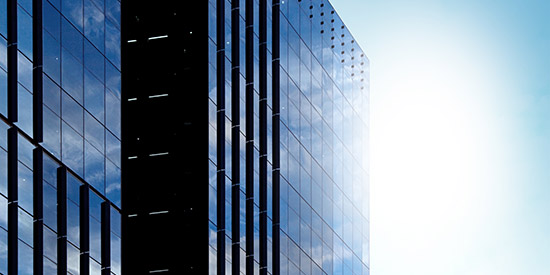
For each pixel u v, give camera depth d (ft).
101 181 156.76
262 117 206.49
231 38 197.88
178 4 189.78
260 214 200.85
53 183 142.31
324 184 239.71
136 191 181.57
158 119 184.14
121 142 165.27
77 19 153.38
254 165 199.93
